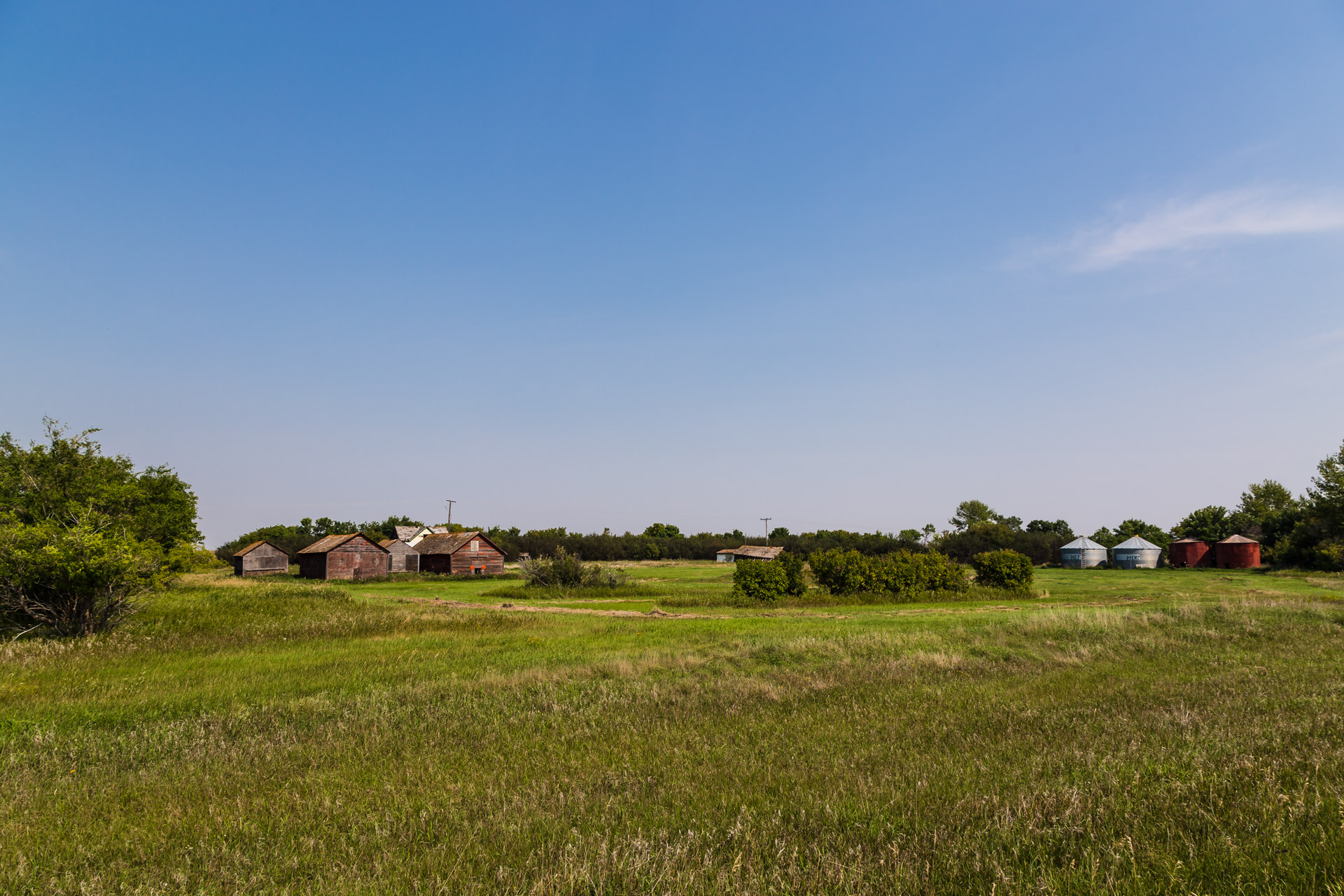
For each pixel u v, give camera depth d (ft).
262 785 24.67
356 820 20.36
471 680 46.88
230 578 221.87
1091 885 13.83
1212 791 19.13
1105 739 27.12
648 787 23.13
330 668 53.16
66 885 16.44
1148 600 122.72
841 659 52.44
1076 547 326.85
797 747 28.12
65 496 109.40
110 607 79.46
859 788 21.66
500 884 15.47
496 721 34.53
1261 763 22.02
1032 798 19.20
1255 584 168.96
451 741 30.76
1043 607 112.06
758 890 14.64
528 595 148.15
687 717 34.91
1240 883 13.94
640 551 441.68
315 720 36.04
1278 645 59.41
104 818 21.79
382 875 16.24
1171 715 31.55
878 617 93.20
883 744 28.17
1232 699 35.60
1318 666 47.55
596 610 115.14
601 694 40.78
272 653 62.64
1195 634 65.92
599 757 27.50
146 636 72.74
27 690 45.57
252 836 19.44
